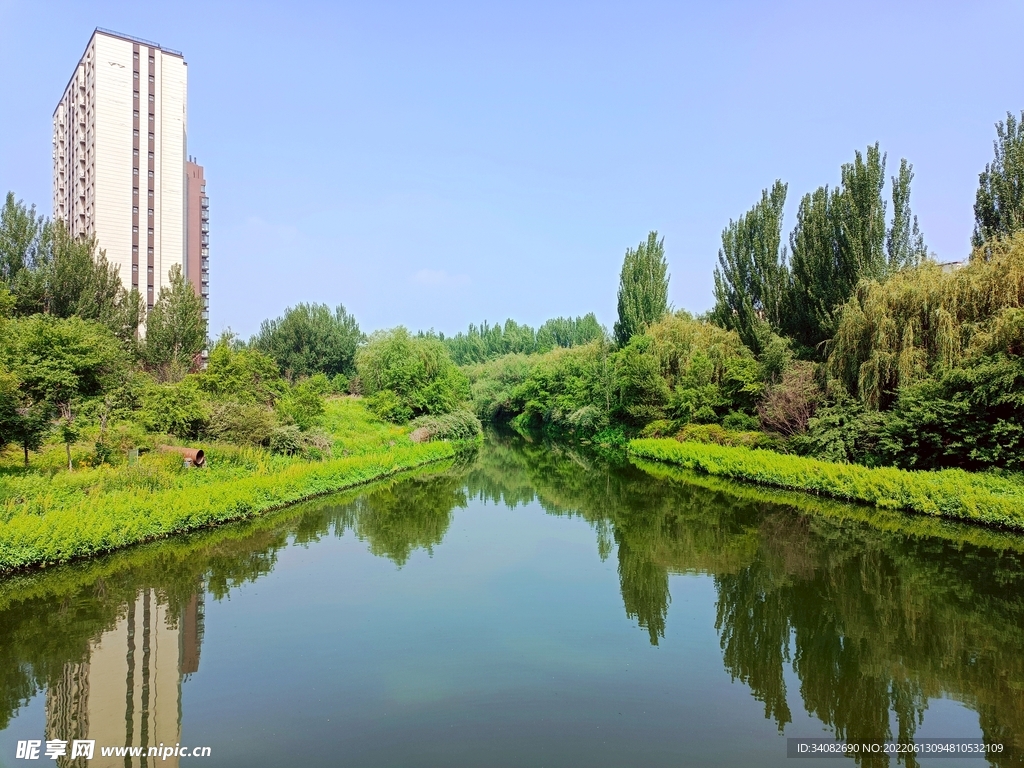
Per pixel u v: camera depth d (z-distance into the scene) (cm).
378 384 4800
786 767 793
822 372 2956
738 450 3164
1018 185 2780
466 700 967
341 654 1123
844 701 958
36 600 1362
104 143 5141
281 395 3534
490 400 7606
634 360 4534
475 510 2433
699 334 4284
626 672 1059
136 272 5269
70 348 2494
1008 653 1098
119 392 2620
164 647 1148
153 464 2098
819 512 2233
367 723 902
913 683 1006
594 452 4503
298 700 965
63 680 1025
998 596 1357
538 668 1073
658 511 2366
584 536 1998
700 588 1469
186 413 2583
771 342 3588
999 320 2066
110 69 5181
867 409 2566
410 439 4044
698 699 971
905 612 1278
